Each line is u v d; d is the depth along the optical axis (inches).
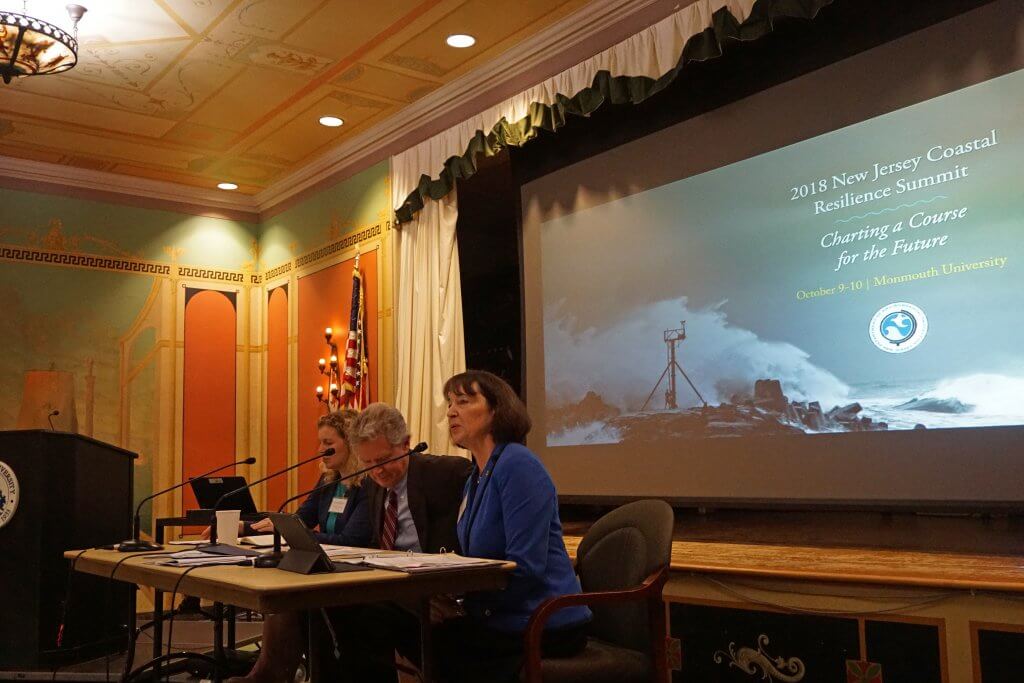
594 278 172.4
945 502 118.0
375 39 182.4
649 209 163.2
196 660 125.2
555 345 178.9
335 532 130.1
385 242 228.5
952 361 119.3
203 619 221.3
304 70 196.5
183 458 263.7
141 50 186.2
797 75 141.8
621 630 93.8
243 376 277.4
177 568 81.5
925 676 103.0
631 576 92.4
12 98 208.8
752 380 144.0
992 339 115.3
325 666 94.5
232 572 76.4
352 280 237.3
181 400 266.2
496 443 97.0
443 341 201.2
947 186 121.6
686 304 155.5
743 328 146.3
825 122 137.6
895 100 128.7
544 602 83.4
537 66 185.8
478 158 200.5
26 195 249.9
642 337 162.2
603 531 100.2
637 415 161.6
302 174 259.6
